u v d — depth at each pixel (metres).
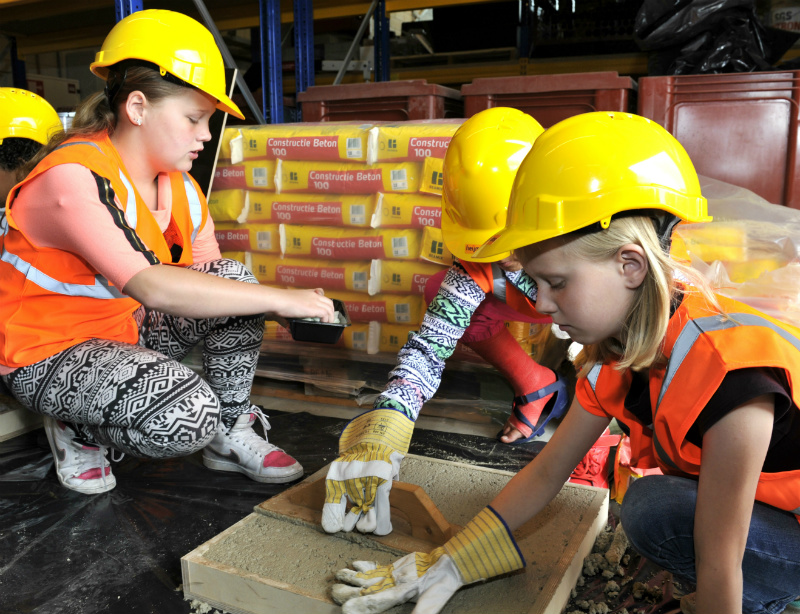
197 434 1.40
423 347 1.41
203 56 1.37
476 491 1.50
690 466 0.95
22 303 1.42
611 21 4.52
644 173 0.81
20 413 1.95
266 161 2.16
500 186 1.41
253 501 1.59
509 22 5.05
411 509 1.27
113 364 1.41
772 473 0.91
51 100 5.21
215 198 2.25
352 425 1.34
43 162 1.29
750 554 0.94
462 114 3.05
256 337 1.66
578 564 1.24
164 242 1.50
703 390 0.81
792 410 0.86
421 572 1.09
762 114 2.32
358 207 2.04
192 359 2.45
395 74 5.03
